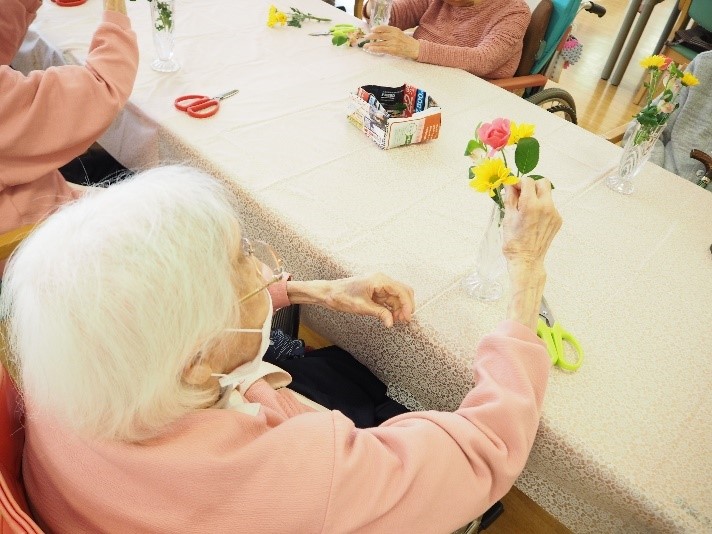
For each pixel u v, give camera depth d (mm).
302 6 1885
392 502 552
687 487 635
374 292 844
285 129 1232
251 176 1071
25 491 624
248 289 591
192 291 481
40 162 1035
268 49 1581
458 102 1452
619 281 927
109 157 1631
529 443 645
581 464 670
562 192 1146
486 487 615
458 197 1082
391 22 2086
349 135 1241
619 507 664
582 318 849
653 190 1188
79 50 1412
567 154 1282
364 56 1623
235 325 550
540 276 737
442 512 590
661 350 806
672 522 606
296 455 535
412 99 1302
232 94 1335
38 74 968
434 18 2008
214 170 1087
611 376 761
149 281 458
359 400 942
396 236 972
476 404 667
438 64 1644
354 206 1030
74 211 505
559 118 1424
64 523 551
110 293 448
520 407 634
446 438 614
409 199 1064
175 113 1234
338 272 912
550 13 1899
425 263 922
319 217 993
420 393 900
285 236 981
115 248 461
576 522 795
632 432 690
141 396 478
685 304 893
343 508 530
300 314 1131
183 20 1676
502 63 1821
